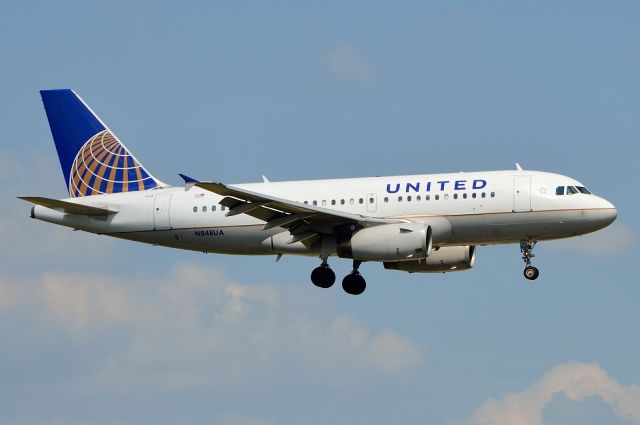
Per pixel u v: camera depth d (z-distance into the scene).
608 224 143.75
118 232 155.62
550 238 145.50
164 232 154.25
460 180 146.25
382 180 149.00
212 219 152.00
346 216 142.00
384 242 141.38
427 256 142.62
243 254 153.75
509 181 145.12
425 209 145.50
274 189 152.00
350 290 150.00
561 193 143.75
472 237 146.12
